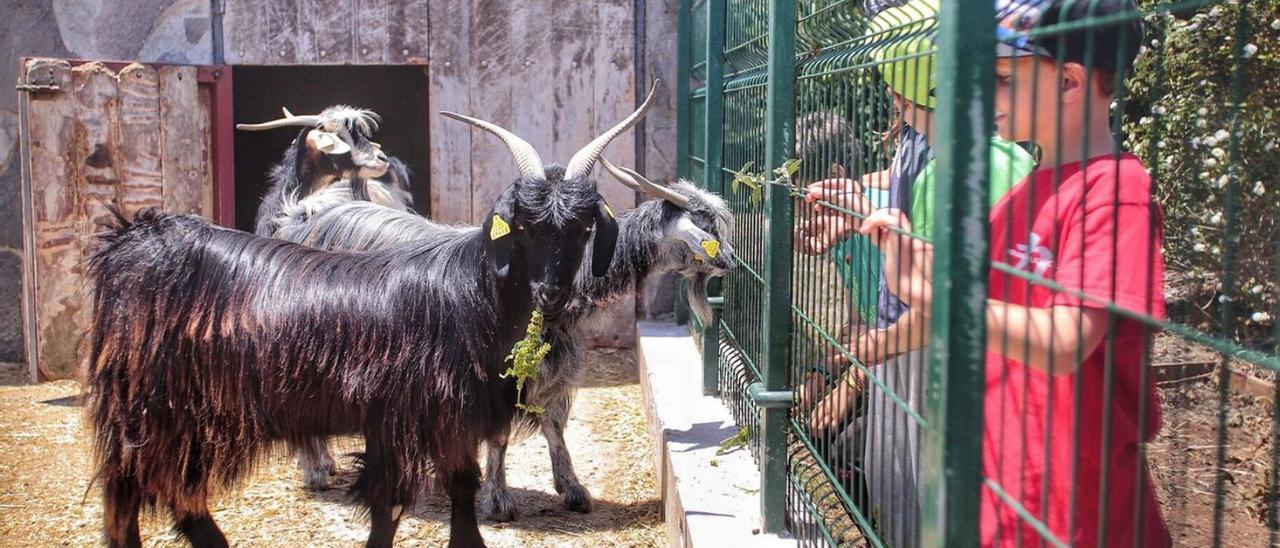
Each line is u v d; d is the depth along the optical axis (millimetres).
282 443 3998
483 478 4855
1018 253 1761
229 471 3809
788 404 3285
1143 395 1287
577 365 4453
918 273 1785
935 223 1450
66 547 4477
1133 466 1779
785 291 3266
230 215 7793
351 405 3662
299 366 3627
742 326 4605
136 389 3689
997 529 1581
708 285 5637
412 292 3656
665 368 6000
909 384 1979
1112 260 1264
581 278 4453
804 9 3236
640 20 7941
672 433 4699
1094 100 1729
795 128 3141
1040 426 1791
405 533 4629
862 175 2240
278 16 7766
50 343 7145
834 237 2467
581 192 3664
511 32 7887
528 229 3621
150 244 3783
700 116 6715
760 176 3404
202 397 3682
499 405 3803
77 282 7152
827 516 2730
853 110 2295
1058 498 1771
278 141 10320
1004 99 1763
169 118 7375
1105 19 1215
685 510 3643
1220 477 1252
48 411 6484
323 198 5605
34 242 7012
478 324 3641
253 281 3723
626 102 7977
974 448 1425
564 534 4645
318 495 5125
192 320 3658
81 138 7051
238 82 10219
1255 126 3129
